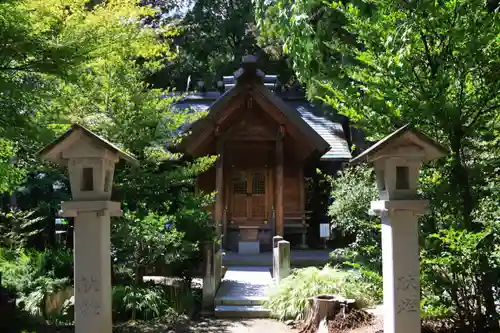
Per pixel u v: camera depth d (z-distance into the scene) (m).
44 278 7.32
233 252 14.57
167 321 7.30
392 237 4.71
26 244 11.42
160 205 8.70
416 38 5.77
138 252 7.77
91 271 4.77
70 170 4.80
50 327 6.61
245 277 10.44
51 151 4.73
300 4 7.76
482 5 5.66
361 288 7.57
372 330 6.27
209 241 8.35
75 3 6.08
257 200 15.85
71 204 4.71
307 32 7.87
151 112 8.52
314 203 16.66
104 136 8.22
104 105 8.46
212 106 13.36
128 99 8.50
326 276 7.90
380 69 5.91
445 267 5.54
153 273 8.93
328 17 8.75
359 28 6.24
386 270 4.85
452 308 5.57
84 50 5.76
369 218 8.10
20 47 5.42
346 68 6.70
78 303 4.75
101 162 4.79
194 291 8.99
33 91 5.61
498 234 5.17
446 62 5.85
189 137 12.99
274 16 9.08
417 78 5.81
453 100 5.77
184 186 11.23
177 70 25.05
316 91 9.09
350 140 17.33
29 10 5.62
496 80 5.68
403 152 4.71
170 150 12.77
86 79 7.36
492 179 5.78
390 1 5.79
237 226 15.28
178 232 7.87
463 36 5.39
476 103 5.79
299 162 15.94
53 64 5.65
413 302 4.66
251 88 13.61
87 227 4.80
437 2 5.52
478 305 5.46
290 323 7.34
